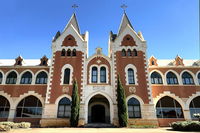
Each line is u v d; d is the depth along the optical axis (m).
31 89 26.56
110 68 26.47
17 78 27.27
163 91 26.56
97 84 25.19
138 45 27.97
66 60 26.77
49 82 25.06
